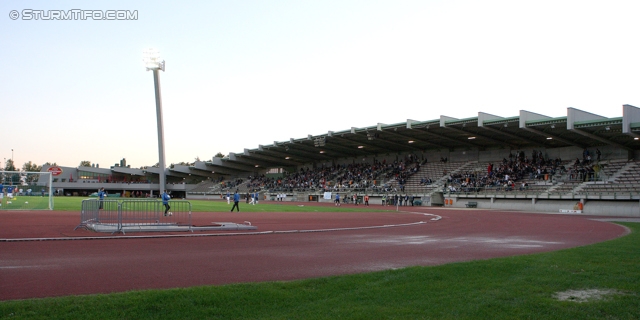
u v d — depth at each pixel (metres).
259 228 22.27
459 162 70.44
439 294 7.65
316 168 96.75
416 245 15.72
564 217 36.78
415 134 63.16
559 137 52.75
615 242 16.02
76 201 55.75
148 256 12.26
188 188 110.56
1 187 41.59
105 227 18.75
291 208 48.12
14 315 6.10
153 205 22.55
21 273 9.45
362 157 87.25
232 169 108.69
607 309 6.84
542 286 8.30
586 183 49.47
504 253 13.80
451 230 22.69
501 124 51.09
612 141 50.78
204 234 18.39
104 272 9.71
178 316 6.29
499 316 6.48
